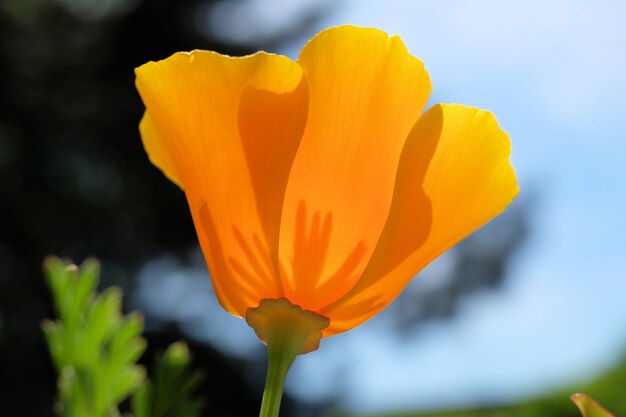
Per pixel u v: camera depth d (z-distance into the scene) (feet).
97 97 6.29
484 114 0.63
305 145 0.63
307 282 0.64
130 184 6.05
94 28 6.36
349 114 0.63
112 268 5.97
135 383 0.94
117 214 6.04
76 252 5.97
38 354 5.54
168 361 0.91
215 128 0.62
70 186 5.98
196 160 0.63
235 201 0.63
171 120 0.63
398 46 0.63
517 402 6.96
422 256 0.63
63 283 0.94
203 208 0.63
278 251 0.64
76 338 0.94
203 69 0.62
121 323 0.94
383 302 0.64
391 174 0.63
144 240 6.07
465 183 0.63
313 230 0.63
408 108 0.63
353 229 0.63
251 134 0.62
